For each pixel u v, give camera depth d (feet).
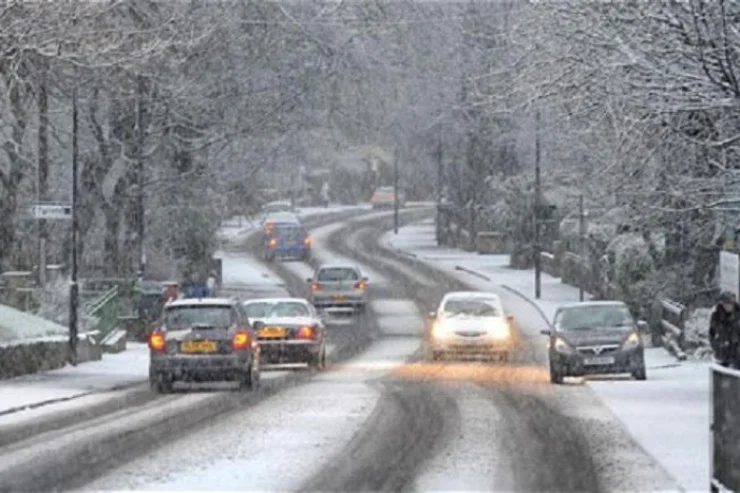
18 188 278.26
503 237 495.00
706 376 199.41
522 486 96.48
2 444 118.52
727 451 86.22
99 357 232.32
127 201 309.22
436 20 415.44
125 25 266.77
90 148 298.56
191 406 152.97
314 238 559.38
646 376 201.57
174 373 170.30
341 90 374.43
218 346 170.40
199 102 311.27
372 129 480.23
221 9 306.55
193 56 302.66
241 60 323.78
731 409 85.25
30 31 192.03
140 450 114.01
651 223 183.62
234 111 325.42
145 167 316.81
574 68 137.59
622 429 131.64
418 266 457.27
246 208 383.65
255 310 219.41
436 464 106.93
